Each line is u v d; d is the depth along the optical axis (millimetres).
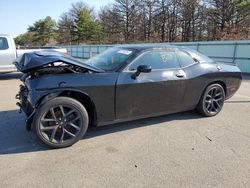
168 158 3512
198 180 3002
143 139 4121
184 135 4309
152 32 52781
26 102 4043
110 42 58312
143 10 53188
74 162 3369
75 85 3670
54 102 3592
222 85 5375
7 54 10305
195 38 47125
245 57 14625
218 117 5281
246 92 8266
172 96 4578
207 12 42656
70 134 3775
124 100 4078
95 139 4090
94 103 3855
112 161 3410
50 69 3777
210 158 3527
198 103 5082
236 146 3910
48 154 3576
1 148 3746
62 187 2840
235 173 3158
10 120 4965
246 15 38531
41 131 3605
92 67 3965
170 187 2865
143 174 3111
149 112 4410
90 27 66500
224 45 15797
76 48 33500
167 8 49906
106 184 2904
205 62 5066
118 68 4102
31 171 3141
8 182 2912
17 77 11398
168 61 4570
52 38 82062
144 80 4191
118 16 55938
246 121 5062
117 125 4691
